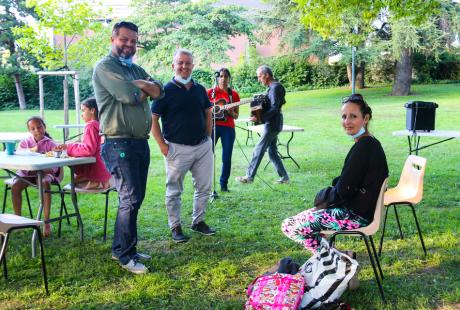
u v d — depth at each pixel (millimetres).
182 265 4156
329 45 25406
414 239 4688
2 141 6762
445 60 27797
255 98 6816
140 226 5289
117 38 3797
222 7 25719
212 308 3355
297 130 8062
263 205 6125
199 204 4957
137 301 3447
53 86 30047
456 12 22484
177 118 4605
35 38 12438
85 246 4609
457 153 9766
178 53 4602
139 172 3957
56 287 3697
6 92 30359
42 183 4371
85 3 12578
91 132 4559
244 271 4008
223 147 6742
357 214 3457
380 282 3654
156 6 26672
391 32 23109
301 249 4496
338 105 21484
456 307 3305
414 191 4258
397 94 24219
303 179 7660
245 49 30938
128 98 3691
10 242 4727
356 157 3391
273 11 26109
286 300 3064
